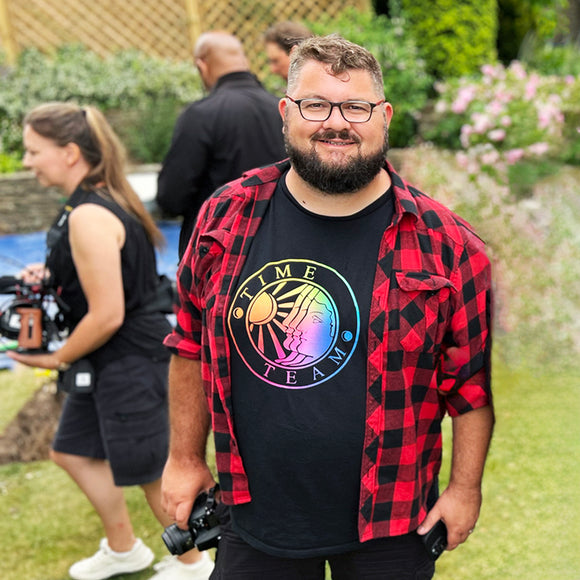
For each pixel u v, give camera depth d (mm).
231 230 1536
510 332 4066
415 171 5469
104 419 2393
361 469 1525
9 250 7449
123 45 10102
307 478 1536
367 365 1484
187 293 1676
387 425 1513
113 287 2285
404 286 1466
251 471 1576
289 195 1524
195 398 1798
